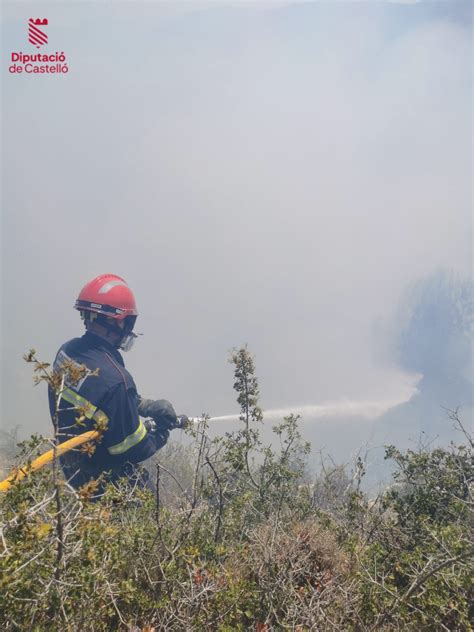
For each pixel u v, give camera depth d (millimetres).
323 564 2408
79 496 1703
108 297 3773
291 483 3334
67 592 1720
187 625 1940
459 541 2244
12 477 1842
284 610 2117
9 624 1656
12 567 1610
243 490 3162
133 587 1985
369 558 2492
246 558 2340
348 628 2084
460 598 2143
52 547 1745
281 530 2475
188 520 2457
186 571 2168
